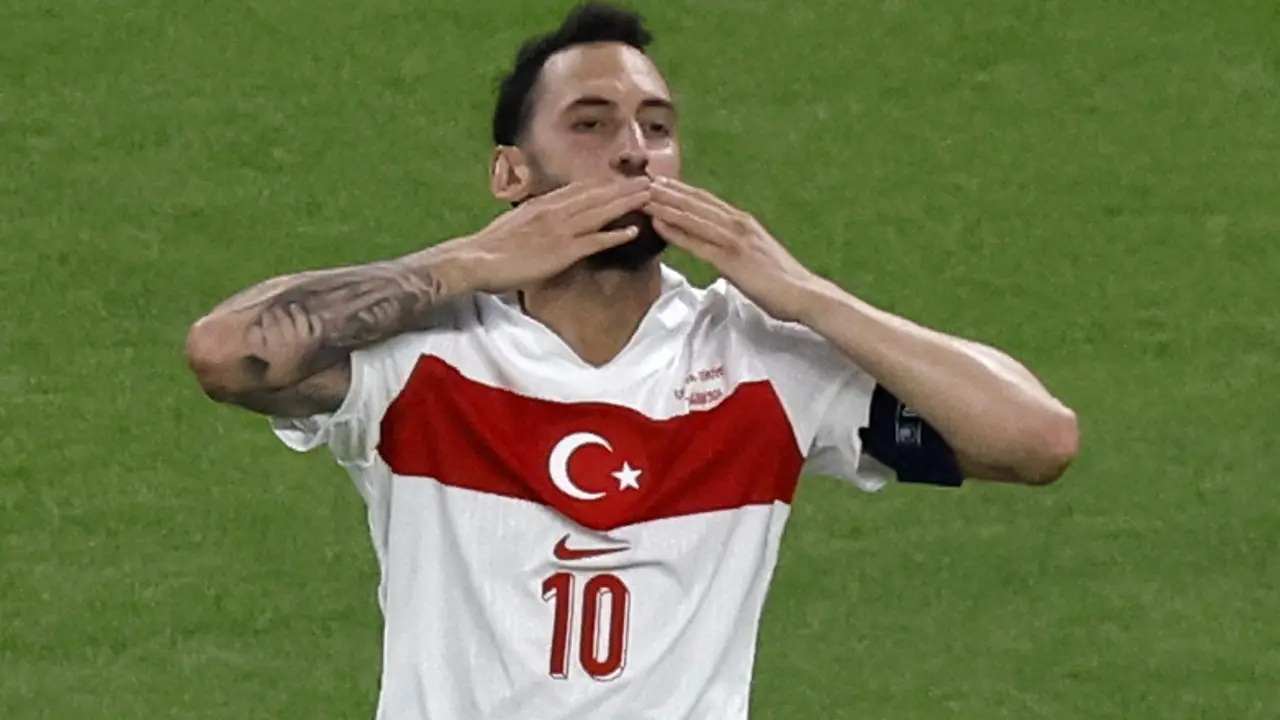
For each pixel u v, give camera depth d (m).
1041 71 32.94
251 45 32.69
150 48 32.53
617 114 14.77
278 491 25.81
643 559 14.37
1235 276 29.73
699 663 14.43
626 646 14.34
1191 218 30.64
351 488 25.92
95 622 23.94
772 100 32.31
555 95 14.82
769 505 14.66
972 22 33.62
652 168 14.79
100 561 24.77
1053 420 14.56
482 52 32.72
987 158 31.52
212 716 22.75
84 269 28.98
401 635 14.49
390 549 14.62
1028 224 30.45
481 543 14.36
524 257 14.33
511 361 14.52
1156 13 33.91
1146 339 28.72
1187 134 32.03
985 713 23.00
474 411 14.40
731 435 14.57
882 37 33.38
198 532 25.19
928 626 24.20
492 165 15.38
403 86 32.16
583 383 14.52
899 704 23.09
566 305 14.70
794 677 23.42
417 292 14.25
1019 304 29.23
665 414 14.55
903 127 31.95
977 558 25.17
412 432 14.45
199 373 14.20
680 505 14.47
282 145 31.11
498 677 14.34
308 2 33.50
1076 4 33.84
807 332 14.98
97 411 26.84
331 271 14.42
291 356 14.12
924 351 14.52
